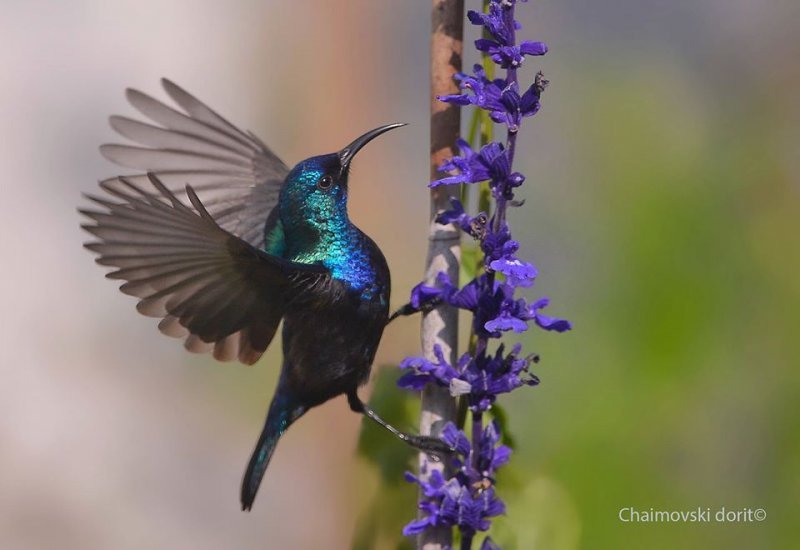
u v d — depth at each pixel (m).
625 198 2.81
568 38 2.90
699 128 2.84
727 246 2.80
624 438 2.78
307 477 2.94
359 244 2.66
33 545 2.99
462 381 2.59
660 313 2.79
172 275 2.63
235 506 3.00
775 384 2.79
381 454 2.66
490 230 2.58
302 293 2.65
